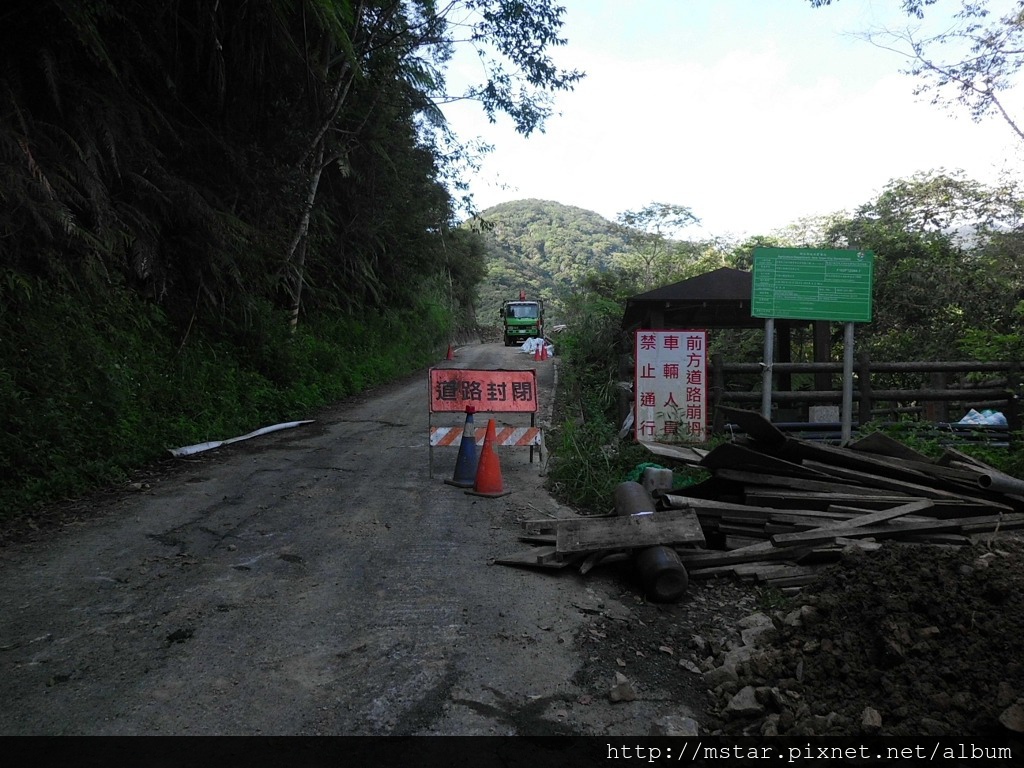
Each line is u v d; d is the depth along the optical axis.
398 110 18.48
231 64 11.91
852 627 3.52
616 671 3.58
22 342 7.59
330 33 12.34
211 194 11.67
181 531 5.57
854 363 9.07
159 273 10.84
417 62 16.30
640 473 6.84
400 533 5.64
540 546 5.34
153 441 8.24
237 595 4.32
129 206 10.13
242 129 13.06
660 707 3.25
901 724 2.79
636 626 4.11
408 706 3.15
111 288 9.67
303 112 14.33
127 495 6.64
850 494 5.45
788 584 4.57
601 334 14.12
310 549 5.20
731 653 3.64
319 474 7.73
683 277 27.02
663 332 8.55
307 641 3.74
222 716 3.02
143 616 3.99
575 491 7.04
